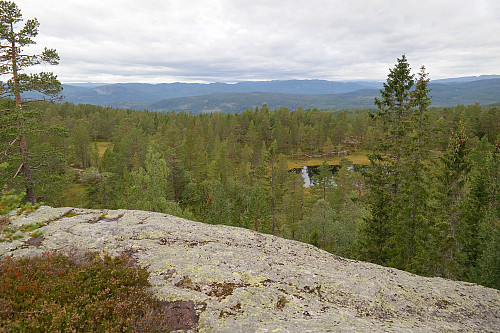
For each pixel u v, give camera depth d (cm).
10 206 679
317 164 11594
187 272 791
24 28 1920
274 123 15112
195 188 6525
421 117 2325
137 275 704
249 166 8912
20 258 749
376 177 2467
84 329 482
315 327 579
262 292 735
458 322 758
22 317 500
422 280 1005
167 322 567
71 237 966
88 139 8425
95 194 5250
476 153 5291
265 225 4391
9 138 2072
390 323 677
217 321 573
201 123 13212
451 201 2262
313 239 3794
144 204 3016
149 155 3378
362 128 13275
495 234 2420
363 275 958
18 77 1908
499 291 984
